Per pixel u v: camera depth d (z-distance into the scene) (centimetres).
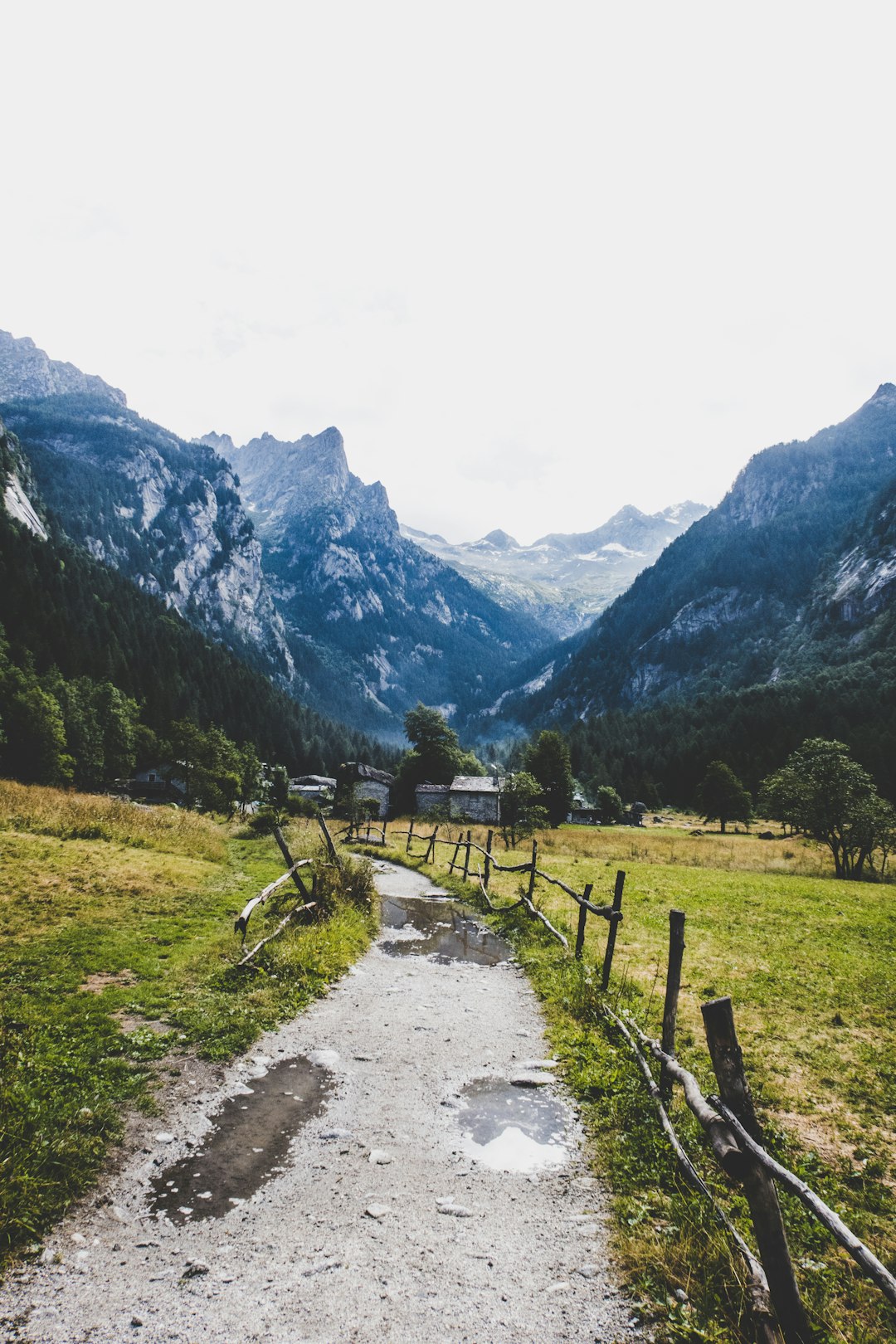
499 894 2023
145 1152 598
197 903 1611
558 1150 642
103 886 1606
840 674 17188
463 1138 657
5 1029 792
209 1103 695
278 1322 416
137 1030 845
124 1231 493
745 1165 412
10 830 2106
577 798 10088
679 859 3844
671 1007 758
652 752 14988
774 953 1465
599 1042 891
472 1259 482
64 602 13675
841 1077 832
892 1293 329
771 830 8294
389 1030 938
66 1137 582
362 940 1414
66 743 7981
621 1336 417
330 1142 636
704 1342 411
